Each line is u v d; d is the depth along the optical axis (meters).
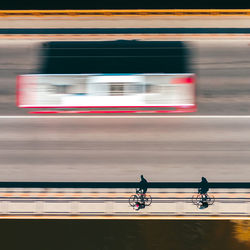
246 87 30.81
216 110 30.81
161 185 30.88
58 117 31.00
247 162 30.64
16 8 33.19
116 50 31.41
